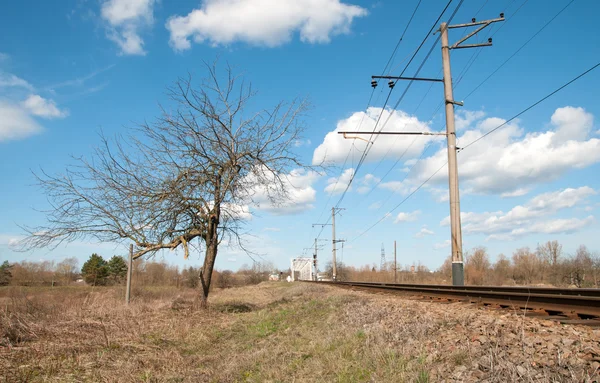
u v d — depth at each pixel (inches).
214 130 691.4
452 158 665.6
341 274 3651.6
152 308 714.8
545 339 242.8
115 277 1768.0
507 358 219.0
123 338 436.5
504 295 434.9
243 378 308.7
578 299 324.8
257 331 497.0
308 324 498.3
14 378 290.0
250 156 735.7
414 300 569.3
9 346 373.1
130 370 320.8
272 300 995.9
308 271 4372.5
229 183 710.5
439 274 2925.7
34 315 530.0
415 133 694.5
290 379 283.3
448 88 683.4
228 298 1190.3
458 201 650.8
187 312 665.0
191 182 690.8
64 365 327.6
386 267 3939.5
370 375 252.1
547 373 189.6
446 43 697.6
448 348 259.8
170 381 302.4
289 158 738.8
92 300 734.5
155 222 680.4
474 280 2201.0
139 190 673.0
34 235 634.8
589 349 212.4
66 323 500.1
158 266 1932.8
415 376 231.8
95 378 298.5
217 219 731.4
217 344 440.8
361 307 522.0
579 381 179.6
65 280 1795.0
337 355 309.1
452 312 384.2
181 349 407.5
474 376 209.9
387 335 326.0
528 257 2325.3
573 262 1979.6
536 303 378.3
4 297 737.6
